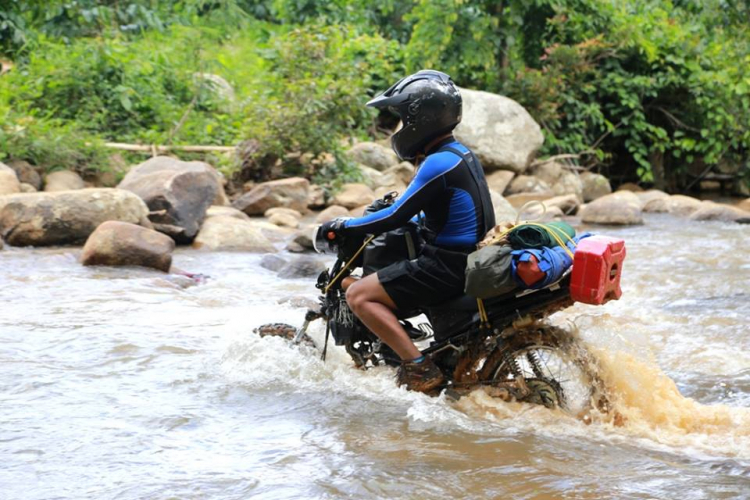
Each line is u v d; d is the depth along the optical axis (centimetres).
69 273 1112
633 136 2309
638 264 1260
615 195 1978
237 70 2341
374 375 685
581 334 624
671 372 734
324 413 622
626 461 537
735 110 2305
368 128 2245
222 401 645
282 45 1903
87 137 1689
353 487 492
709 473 518
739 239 1510
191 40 2200
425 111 638
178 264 1231
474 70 2311
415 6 2469
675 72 2355
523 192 2017
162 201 1370
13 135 1616
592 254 571
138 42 2169
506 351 625
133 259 1154
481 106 2044
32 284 1045
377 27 2566
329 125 1834
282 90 1848
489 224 642
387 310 644
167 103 1955
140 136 1855
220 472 513
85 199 1301
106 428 583
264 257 1231
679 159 2439
